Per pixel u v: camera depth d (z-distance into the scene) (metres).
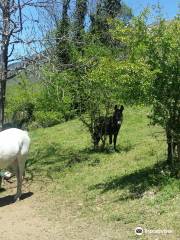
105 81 11.09
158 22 10.62
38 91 20.11
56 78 14.21
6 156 11.51
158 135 17.05
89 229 9.15
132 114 21.36
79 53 15.82
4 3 13.38
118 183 11.77
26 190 12.77
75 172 14.06
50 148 18.41
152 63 10.40
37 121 25.34
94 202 10.81
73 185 12.60
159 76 10.40
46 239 8.83
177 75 10.34
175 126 10.74
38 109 20.80
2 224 9.97
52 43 13.78
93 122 16.44
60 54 15.25
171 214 9.06
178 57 10.26
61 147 18.45
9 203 11.69
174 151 11.39
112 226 9.12
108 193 11.19
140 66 10.12
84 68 14.63
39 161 16.39
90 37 16.72
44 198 11.79
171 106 10.59
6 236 9.14
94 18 17.88
